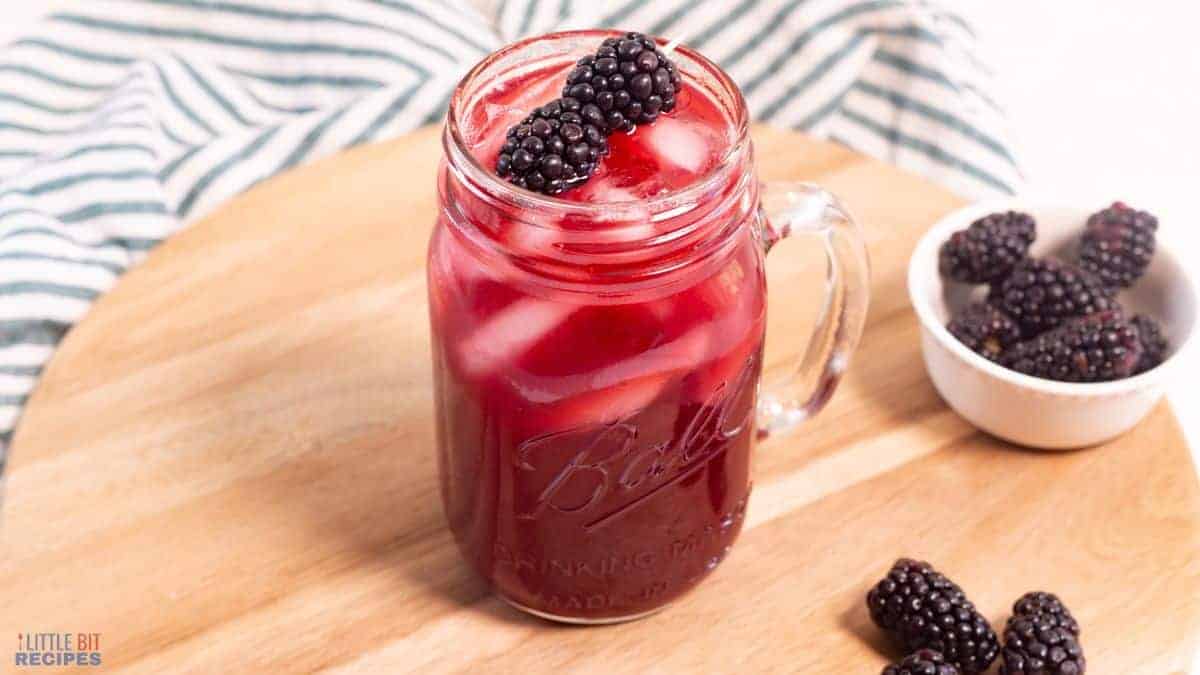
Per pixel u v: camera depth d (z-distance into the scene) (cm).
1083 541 61
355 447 64
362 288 69
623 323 51
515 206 50
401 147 75
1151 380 62
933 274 67
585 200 51
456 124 51
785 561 61
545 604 57
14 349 70
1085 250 67
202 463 63
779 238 57
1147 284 67
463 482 56
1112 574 60
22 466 63
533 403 53
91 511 62
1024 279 65
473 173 50
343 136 77
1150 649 58
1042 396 62
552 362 52
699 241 51
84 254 73
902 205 72
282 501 62
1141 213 67
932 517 62
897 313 69
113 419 65
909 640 58
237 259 70
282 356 67
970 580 60
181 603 59
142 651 58
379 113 78
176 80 80
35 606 59
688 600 60
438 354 55
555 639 59
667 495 55
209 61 82
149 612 59
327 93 81
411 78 81
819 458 64
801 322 69
